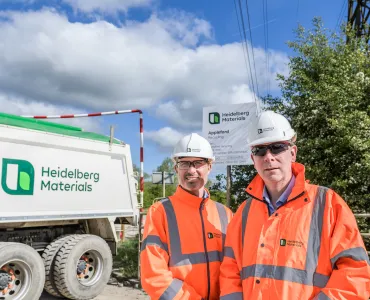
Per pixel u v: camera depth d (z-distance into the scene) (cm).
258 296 207
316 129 919
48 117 675
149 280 252
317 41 1026
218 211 297
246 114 687
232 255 239
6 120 539
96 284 634
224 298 226
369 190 843
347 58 948
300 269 203
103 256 650
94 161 666
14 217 534
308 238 207
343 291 189
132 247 966
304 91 971
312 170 849
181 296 245
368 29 1130
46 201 580
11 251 523
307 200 215
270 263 210
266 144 229
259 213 230
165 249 268
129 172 737
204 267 267
